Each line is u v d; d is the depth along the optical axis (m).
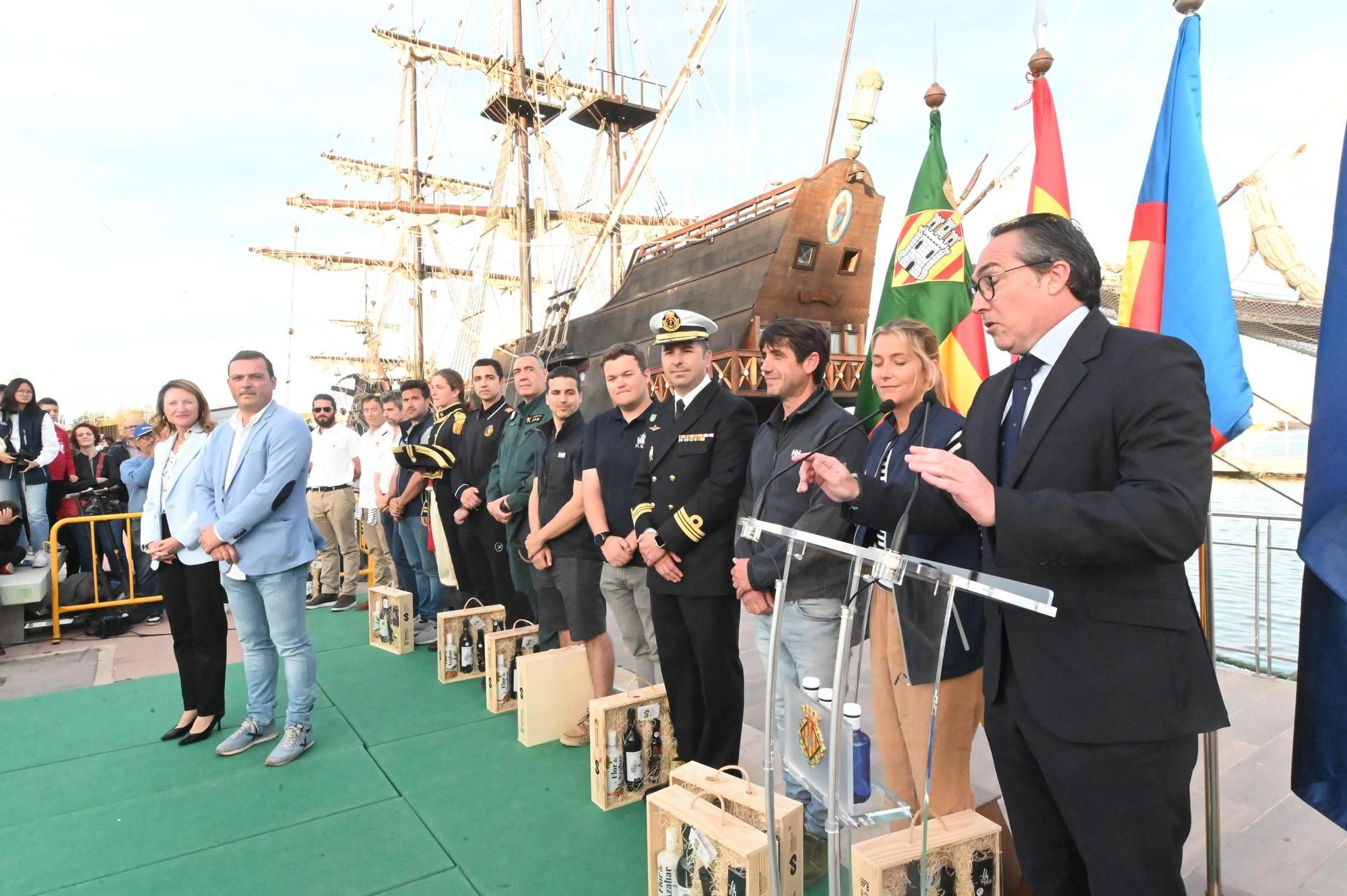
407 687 4.43
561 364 3.88
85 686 4.67
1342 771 1.60
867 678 1.46
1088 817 1.36
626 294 14.45
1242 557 7.79
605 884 2.48
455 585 5.37
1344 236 1.58
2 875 2.57
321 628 5.83
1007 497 1.22
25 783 3.26
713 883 2.07
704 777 2.35
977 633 2.13
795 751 1.68
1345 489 1.55
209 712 3.74
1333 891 2.29
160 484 3.82
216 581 3.71
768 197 11.33
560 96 24.05
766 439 2.72
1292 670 4.39
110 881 2.53
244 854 2.68
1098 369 1.38
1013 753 1.54
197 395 3.81
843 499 1.76
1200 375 1.32
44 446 6.70
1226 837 2.61
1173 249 2.40
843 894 1.43
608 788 2.96
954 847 1.84
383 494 6.22
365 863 2.62
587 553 3.62
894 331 2.47
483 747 3.57
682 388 3.05
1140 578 1.33
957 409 3.48
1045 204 3.05
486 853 2.67
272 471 3.41
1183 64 2.41
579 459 3.70
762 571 2.47
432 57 24.38
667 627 3.01
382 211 25.28
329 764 3.41
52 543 5.78
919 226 3.59
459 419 5.16
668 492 3.00
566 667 3.69
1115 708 1.32
